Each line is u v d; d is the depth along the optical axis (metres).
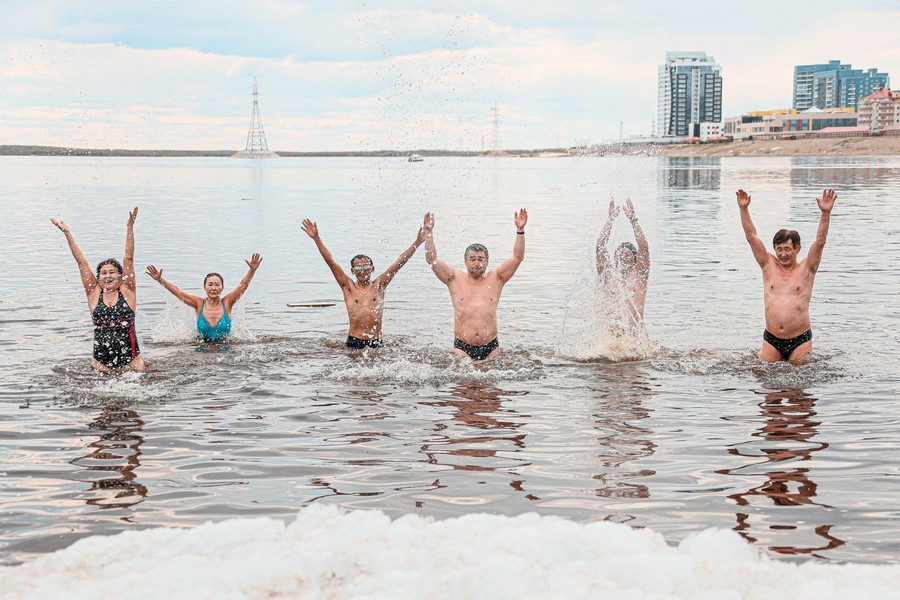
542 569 2.58
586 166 122.31
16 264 17.81
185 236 23.78
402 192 48.72
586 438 6.45
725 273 16.14
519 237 10.13
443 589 2.46
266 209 34.97
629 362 9.27
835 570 2.64
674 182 55.25
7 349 9.88
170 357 9.68
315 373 8.84
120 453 6.11
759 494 5.16
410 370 8.91
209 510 4.96
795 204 33.66
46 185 57.53
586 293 13.97
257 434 6.60
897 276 15.20
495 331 9.74
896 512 4.84
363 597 2.39
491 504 5.02
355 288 10.30
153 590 2.44
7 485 5.42
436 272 10.07
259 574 2.56
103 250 20.41
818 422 6.82
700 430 6.64
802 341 9.17
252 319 12.19
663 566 2.60
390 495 5.19
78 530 4.66
